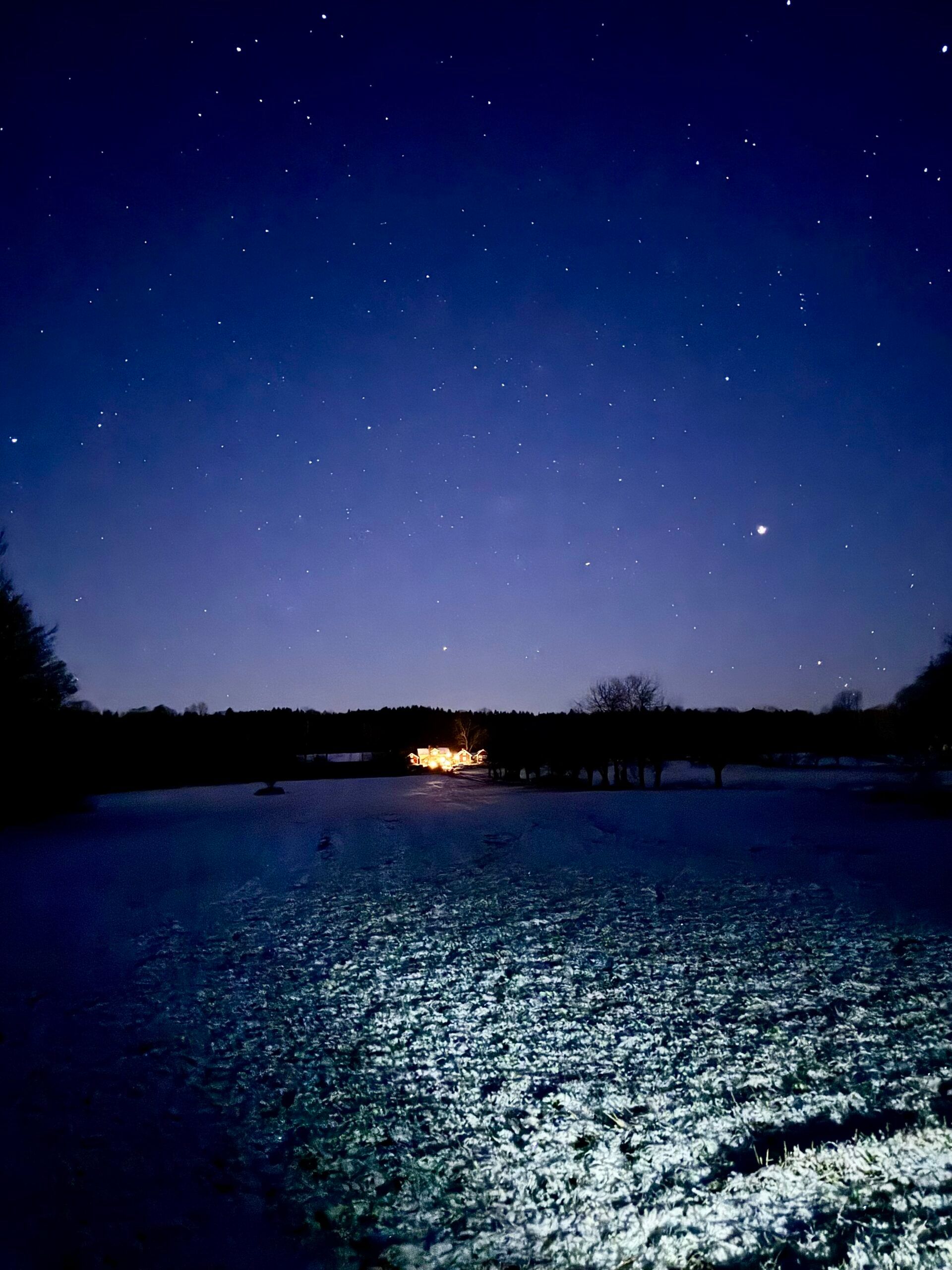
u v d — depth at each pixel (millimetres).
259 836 19672
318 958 8203
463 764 64250
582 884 11930
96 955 8609
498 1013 6273
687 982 6852
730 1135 4184
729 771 44938
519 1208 3627
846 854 14039
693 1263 3186
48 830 21984
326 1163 4066
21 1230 3504
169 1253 3340
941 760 32375
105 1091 4988
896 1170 3779
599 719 39844
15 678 24922
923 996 6258
